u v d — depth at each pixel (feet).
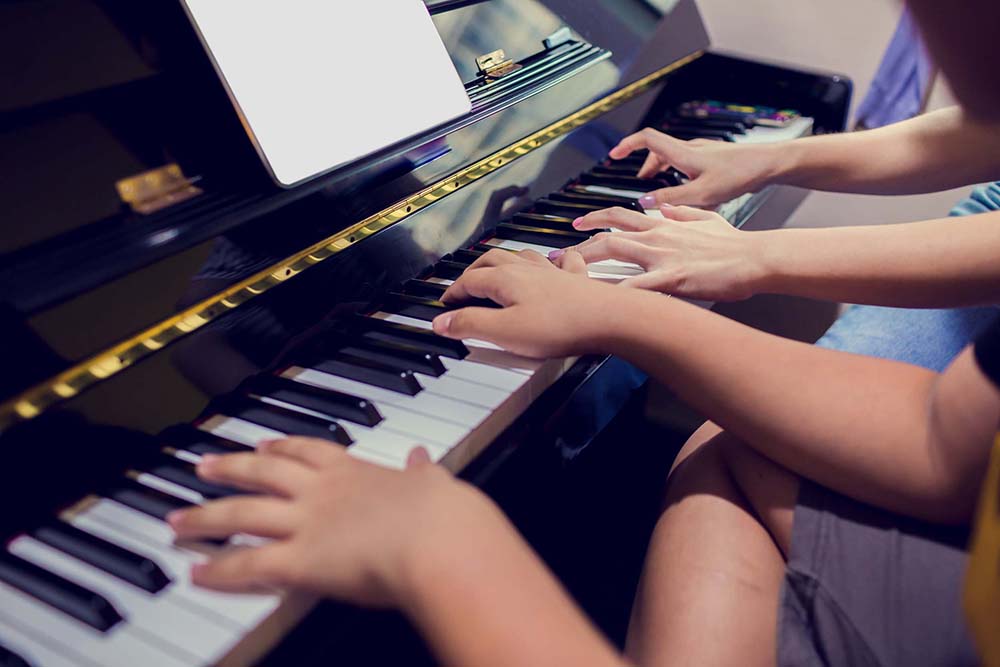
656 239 2.83
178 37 2.35
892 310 3.66
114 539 1.88
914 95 5.44
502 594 1.49
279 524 1.69
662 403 5.80
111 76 2.26
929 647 1.87
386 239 2.90
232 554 1.72
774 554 2.31
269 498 1.76
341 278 2.72
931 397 1.91
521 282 2.39
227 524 1.73
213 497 1.97
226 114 2.44
